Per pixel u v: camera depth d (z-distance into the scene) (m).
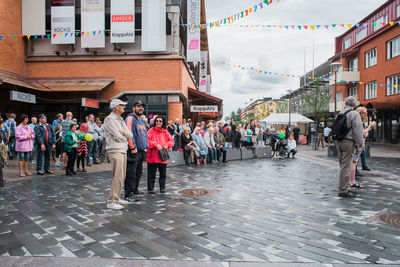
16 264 2.88
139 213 4.72
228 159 14.12
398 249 3.23
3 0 15.70
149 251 3.20
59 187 6.91
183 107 19.73
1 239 3.57
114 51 17.31
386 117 26.44
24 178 8.23
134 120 5.98
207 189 6.73
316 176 8.77
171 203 5.39
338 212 4.74
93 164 11.71
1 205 5.23
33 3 17.09
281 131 15.95
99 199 5.71
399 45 23.80
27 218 4.44
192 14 17.72
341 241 3.47
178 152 11.84
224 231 3.85
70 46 17.28
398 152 17.64
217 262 2.92
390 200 5.57
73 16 16.84
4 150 6.94
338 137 5.93
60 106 17.92
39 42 17.41
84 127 9.50
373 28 28.86
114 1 16.70
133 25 16.73
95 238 3.60
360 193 6.22
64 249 3.25
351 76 29.89
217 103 22.55
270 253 3.14
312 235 3.68
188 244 3.40
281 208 5.02
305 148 23.81
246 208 5.02
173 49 17.22
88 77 17.36
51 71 17.39
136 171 6.08
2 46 15.65
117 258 3.02
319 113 35.72
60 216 4.55
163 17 16.73
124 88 17.33
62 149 10.50
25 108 17.83
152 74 17.25
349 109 5.91
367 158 14.05
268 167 11.22
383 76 25.75
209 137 12.90
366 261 2.93
